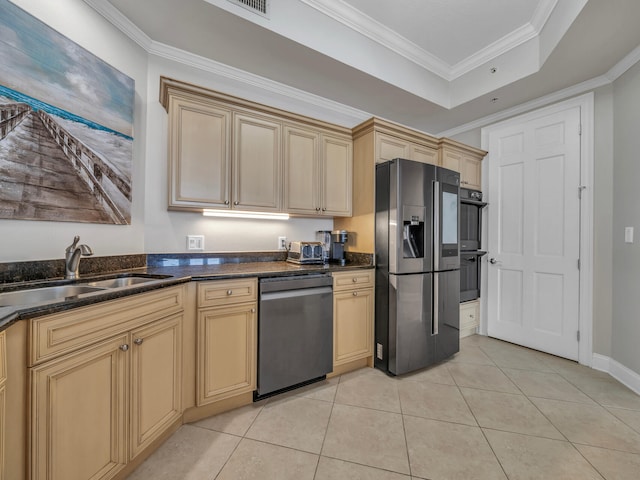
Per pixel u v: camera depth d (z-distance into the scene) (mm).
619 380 2139
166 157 2094
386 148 2508
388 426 1612
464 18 2176
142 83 1968
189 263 2176
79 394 1019
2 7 1228
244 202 2062
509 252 2957
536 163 2754
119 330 1168
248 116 2086
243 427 1597
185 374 1589
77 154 1543
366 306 2350
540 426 1611
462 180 3023
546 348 2660
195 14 1733
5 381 808
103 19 1678
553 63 2170
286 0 1930
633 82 2078
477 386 2066
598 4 1625
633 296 2062
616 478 1254
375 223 2414
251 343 1797
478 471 1296
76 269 1445
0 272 1226
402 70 2551
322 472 1288
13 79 1265
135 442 1242
